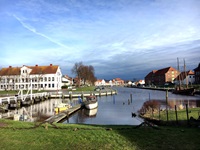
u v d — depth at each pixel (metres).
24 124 13.86
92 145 9.53
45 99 52.81
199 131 11.89
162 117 20.58
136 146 9.33
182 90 66.69
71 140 10.22
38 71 81.38
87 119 26.59
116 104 43.12
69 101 49.06
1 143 9.81
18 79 78.50
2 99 35.34
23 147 9.34
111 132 11.60
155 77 151.62
